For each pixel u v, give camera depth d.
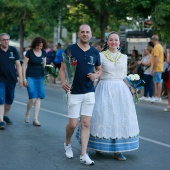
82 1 21.06
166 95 15.61
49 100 15.04
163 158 7.19
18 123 10.18
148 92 14.84
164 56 15.25
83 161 6.69
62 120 10.71
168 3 16.47
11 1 27.67
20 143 8.12
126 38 24.03
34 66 9.75
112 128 6.77
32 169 6.49
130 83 7.08
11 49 9.52
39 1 21.42
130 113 6.85
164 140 8.59
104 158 7.06
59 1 21.17
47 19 21.62
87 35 6.65
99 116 6.79
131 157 7.20
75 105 6.70
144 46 23.62
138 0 16.86
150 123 10.62
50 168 6.53
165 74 12.77
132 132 6.85
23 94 16.80
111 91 6.86
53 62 20.86
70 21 23.78
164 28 17.22
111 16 22.30
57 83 21.64
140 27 21.59
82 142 6.70
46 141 8.30
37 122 9.91
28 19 29.39
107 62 6.90
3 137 8.62
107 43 7.02
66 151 7.10
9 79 9.50
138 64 15.22
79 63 6.64
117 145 6.79
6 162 6.86
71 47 6.70
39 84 9.85
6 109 9.89
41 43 9.70
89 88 6.70
